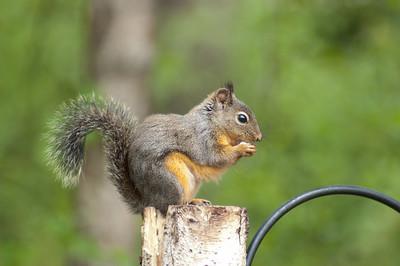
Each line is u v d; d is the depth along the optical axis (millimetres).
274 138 16469
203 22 20594
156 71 18438
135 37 15734
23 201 15484
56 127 8734
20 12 17047
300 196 7242
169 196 8477
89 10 15859
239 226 6406
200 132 8828
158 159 8500
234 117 9047
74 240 13664
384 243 15172
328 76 17172
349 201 15633
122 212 15383
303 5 15914
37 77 16578
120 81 15609
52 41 16797
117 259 13523
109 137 8578
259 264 15281
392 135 15695
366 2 14742
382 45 15289
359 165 15836
